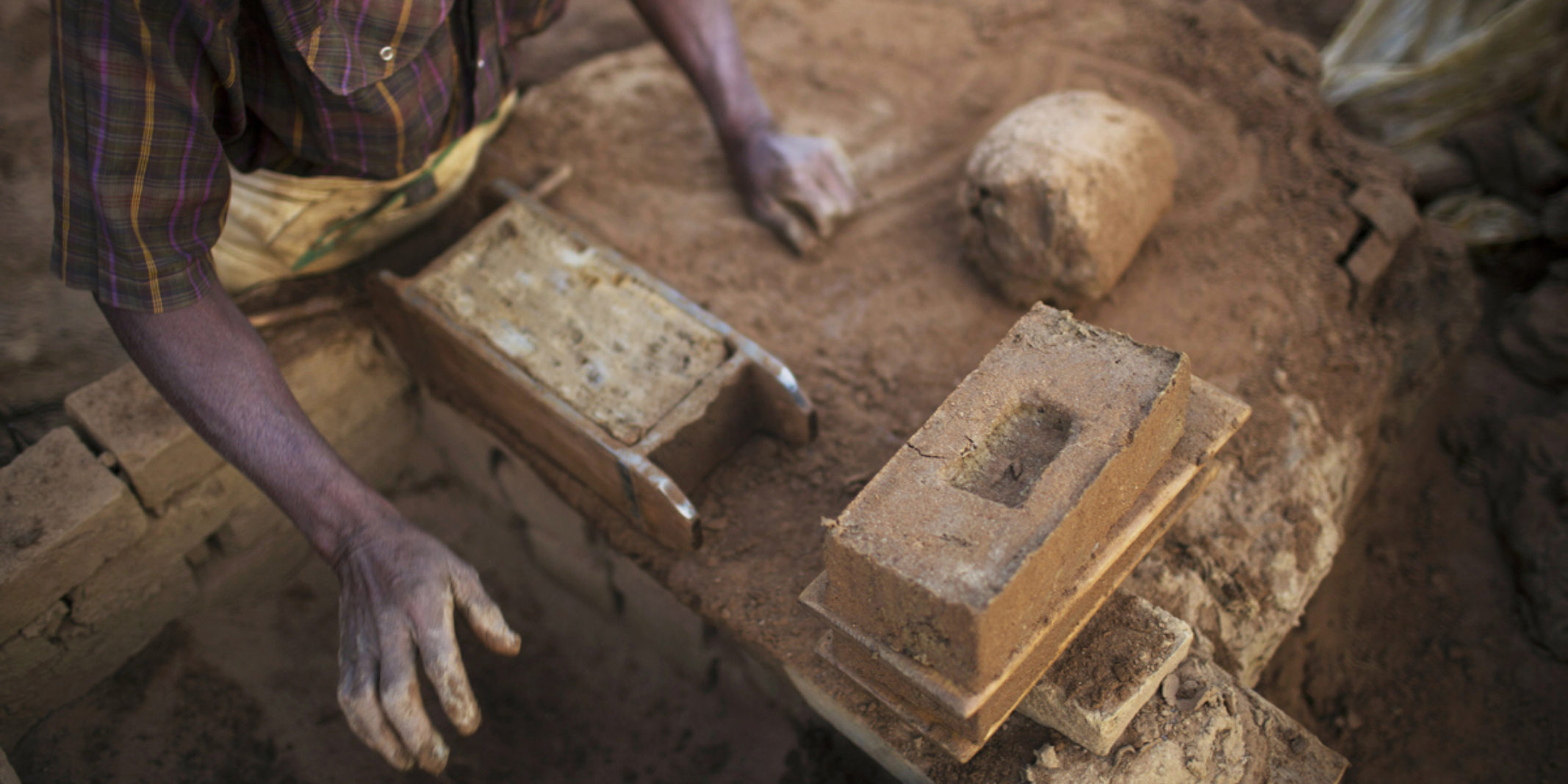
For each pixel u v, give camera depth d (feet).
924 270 9.39
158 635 8.97
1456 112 11.30
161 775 8.47
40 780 8.22
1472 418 10.37
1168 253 9.29
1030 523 4.86
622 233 9.73
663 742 9.04
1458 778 8.39
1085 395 5.35
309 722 8.94
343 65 6.23
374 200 8.44
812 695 7.18
